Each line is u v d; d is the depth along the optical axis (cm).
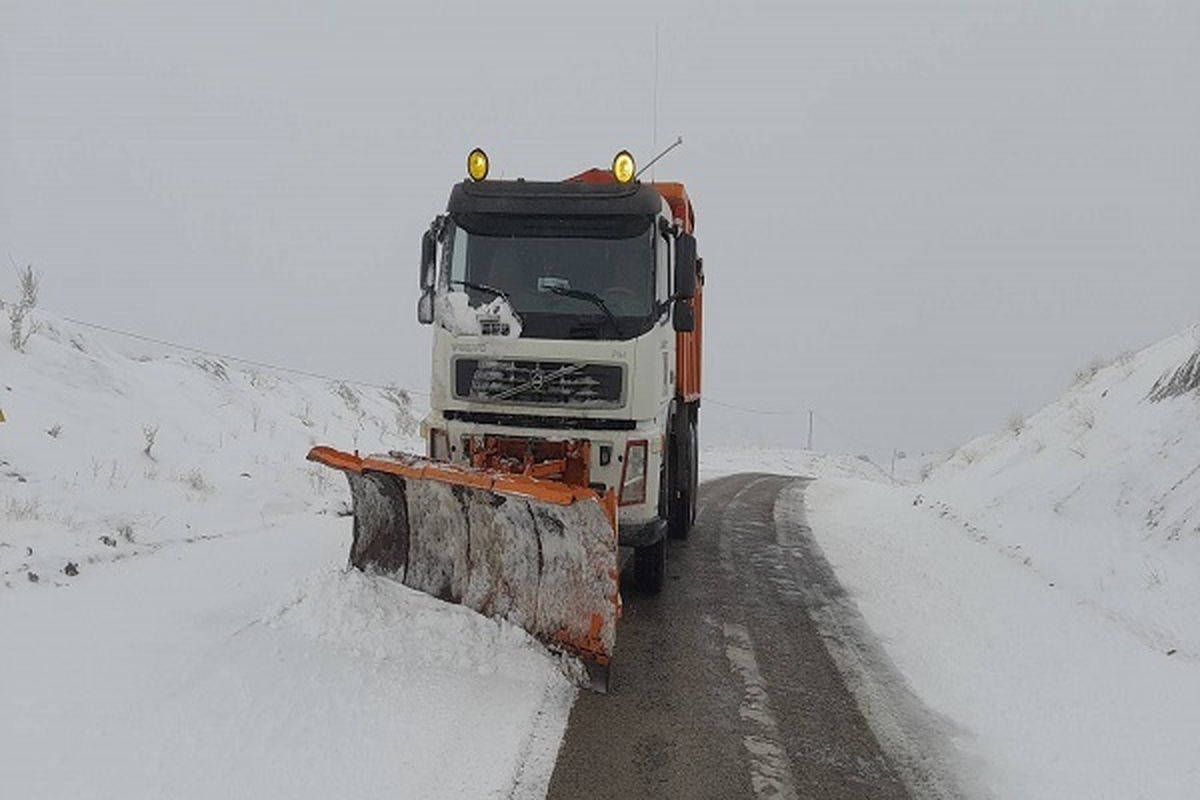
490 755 475
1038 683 618
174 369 1541
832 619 782
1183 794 462
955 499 1341
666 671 636
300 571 758
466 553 662
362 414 2067
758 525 1298
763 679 626
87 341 1398
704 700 583
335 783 428
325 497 1152
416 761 460
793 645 705
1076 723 551
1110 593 790
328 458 638
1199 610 704
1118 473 995
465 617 618
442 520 671
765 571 970
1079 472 1076
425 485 659
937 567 975
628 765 484
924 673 646
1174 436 973
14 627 571
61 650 542
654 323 750
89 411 1118
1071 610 779
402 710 514
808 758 505
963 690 611
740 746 516
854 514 1450
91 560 726
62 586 662
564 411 732
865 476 3809
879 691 609
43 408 1054
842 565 1010
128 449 1063
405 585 675
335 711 500
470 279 772
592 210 762
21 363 1137
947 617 782
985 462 1497
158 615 621
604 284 757
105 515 844
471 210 773
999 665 656
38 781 402
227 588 696
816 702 587
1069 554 909
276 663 549
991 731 546
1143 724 546
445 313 755
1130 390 1212
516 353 739
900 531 1226
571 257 763
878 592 878
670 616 778
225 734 459
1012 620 760
